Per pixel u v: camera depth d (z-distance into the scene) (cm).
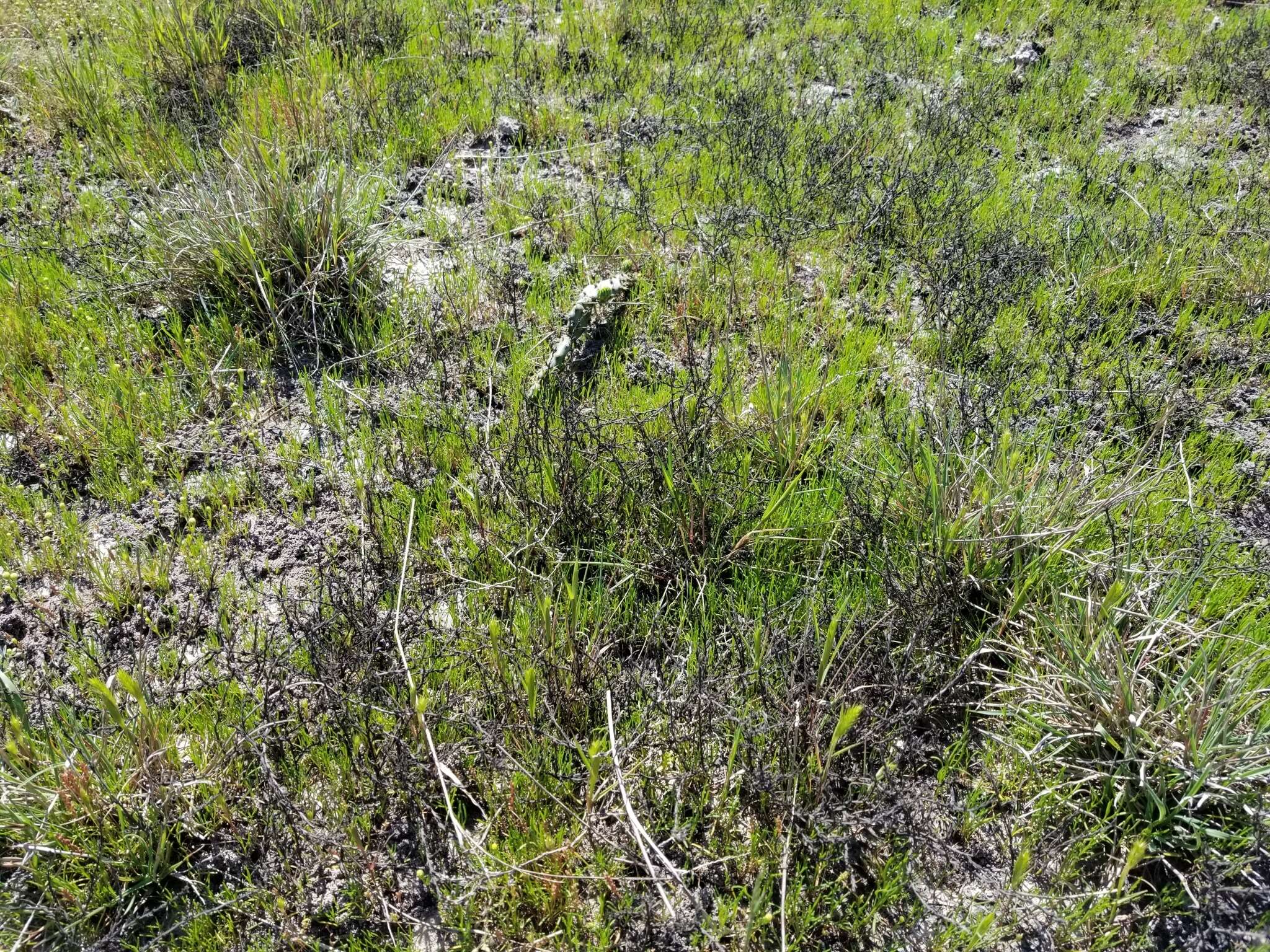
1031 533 306
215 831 251
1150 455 377
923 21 784
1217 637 274
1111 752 267
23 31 650
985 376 421
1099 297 462
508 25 732
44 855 236
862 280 482
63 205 492
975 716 289
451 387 397
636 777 263
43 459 354
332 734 263
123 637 298
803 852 250
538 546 318
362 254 438
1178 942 240
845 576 313
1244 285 473
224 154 505
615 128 599
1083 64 724
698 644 291
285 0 658
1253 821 248
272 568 324
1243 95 688
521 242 491
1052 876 251
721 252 463
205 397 382
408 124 564
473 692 282
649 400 382
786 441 356
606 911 238
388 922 233
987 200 533
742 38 743
